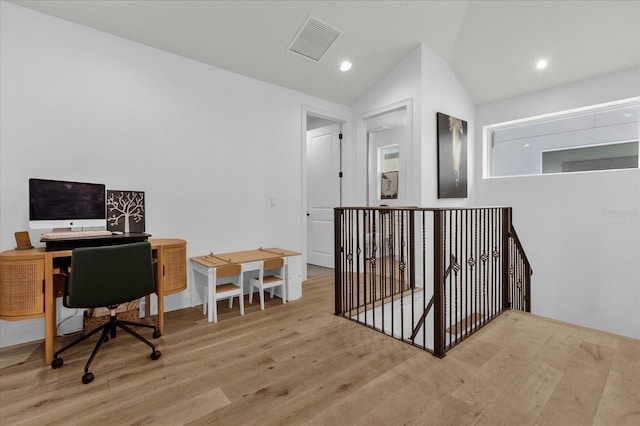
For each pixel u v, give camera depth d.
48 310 2.03
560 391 1.69
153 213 2.97
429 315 3.87
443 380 1.81
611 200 3.77
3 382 1.81
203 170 3.28
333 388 1.74
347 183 4.69
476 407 1.56
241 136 3.57
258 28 3.02
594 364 1.97
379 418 1.49
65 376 1.88
